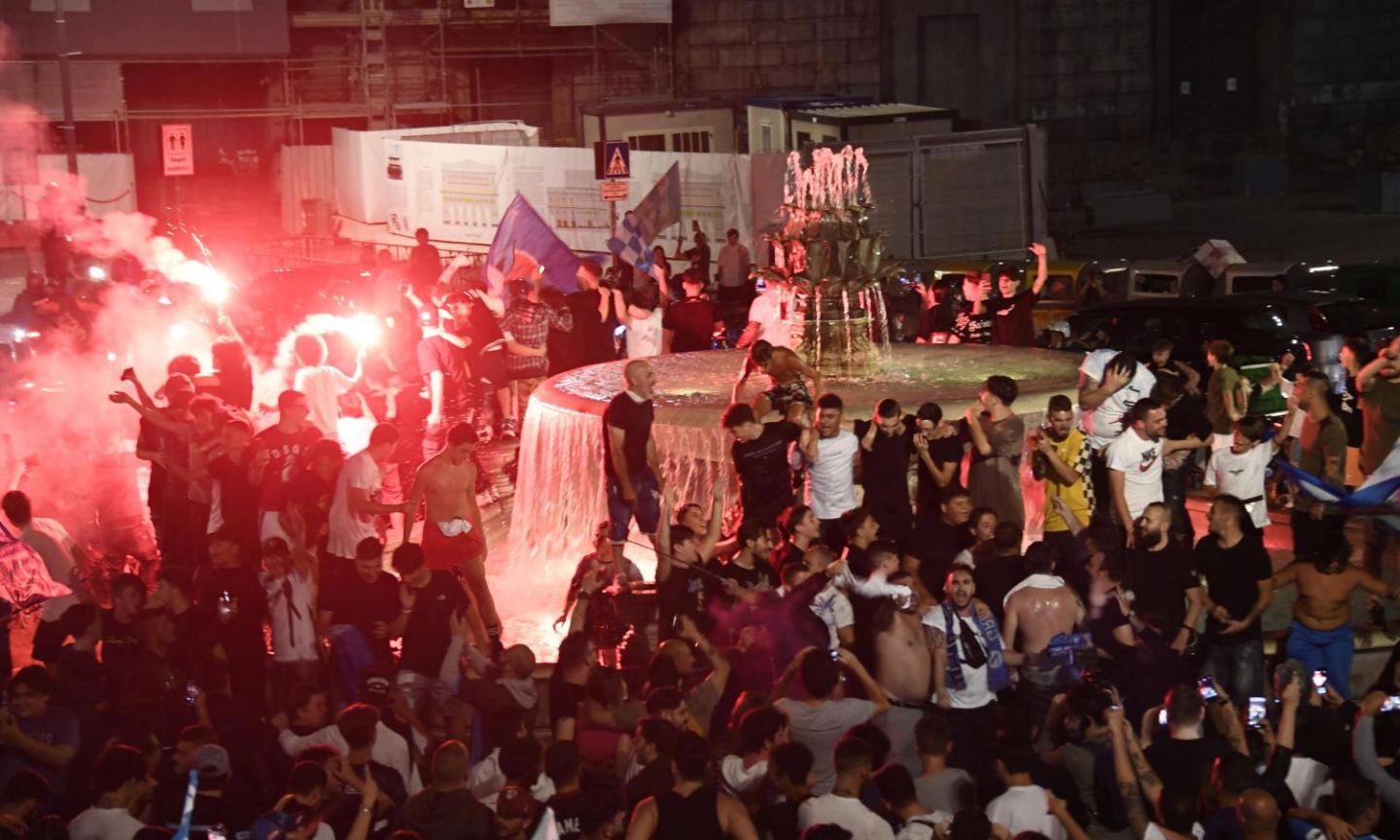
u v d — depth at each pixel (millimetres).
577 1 39312
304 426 11320
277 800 8625
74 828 7531
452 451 11117
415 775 8586
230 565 10094
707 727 8984
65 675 9109
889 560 9656
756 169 27125
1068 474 11047
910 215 27500
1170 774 8000
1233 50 45094
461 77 40875
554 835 7297
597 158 21203
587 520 13648
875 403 13281
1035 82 43406
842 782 7340
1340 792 7398
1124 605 9492
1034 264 24844
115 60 37000
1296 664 8375
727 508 12969
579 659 9023
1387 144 40500
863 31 42438
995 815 7598
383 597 9953
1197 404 11945
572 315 17297
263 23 38125
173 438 12828
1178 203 40688
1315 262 23328
